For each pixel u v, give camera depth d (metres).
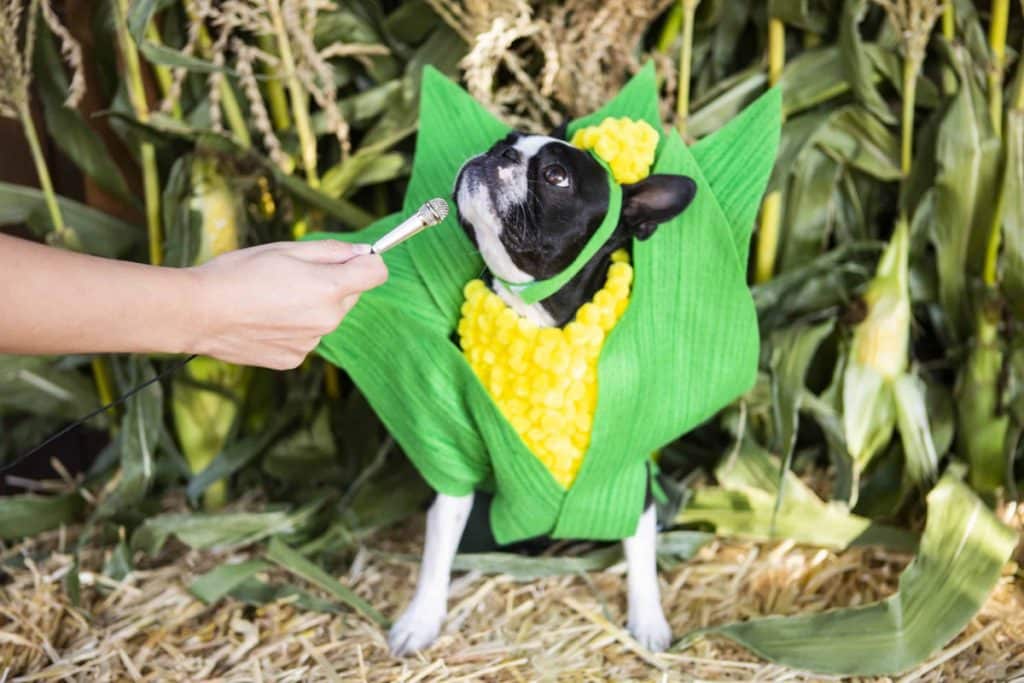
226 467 1.69
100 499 1.71
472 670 1.32
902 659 1.29
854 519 1.54
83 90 1.44
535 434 1.26
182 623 1.46
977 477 1.56
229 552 1.63
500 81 1.67
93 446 1.93
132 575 1.55
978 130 1.53
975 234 1.57
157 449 1.78
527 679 1.31
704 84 1.75
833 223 1.75
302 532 1.64
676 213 1.20
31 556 1.59
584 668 1.33
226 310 0.94
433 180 1.33
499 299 1.27
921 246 1.64
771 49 1.61
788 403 1.55
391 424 1.38
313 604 1.46
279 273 0.97
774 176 1.62
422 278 1.31
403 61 1.71
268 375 1.76
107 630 1.42
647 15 1.52
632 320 1.24
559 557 1.53
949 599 1.34
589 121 1.34
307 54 1.46
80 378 1.76
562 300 1.26
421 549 1.65
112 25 1.63
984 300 1.54
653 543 1.40
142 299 0.91
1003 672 1.29
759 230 1.68
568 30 1.52
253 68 1.66
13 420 1.87
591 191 1.18
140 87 1.55
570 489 1.28
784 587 1.50
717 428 1.78
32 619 1.42
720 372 1.33
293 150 1.66
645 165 1.24
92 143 1.69
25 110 1.53
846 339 1.60
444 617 1.41
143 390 1.61
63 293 0.88
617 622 1.44
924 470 1.54
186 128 1.55
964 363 1.60
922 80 1.61
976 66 1.54
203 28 1.60
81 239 1.67
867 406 1.55
